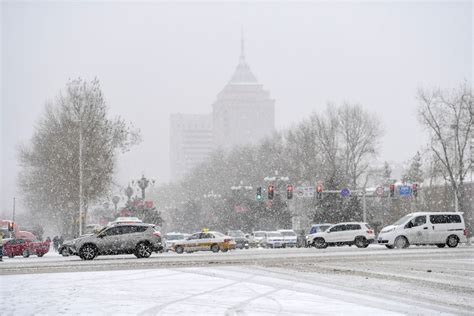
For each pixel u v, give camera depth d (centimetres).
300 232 7700
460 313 1634
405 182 9744
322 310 1683
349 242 5325
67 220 8662
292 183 10494
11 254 4900
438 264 3164
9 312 1681
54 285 2320
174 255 4559
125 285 2312
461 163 7219
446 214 4834
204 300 1898
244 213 10094
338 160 10056
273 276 2634
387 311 1661
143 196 8531
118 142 7800
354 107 10081
